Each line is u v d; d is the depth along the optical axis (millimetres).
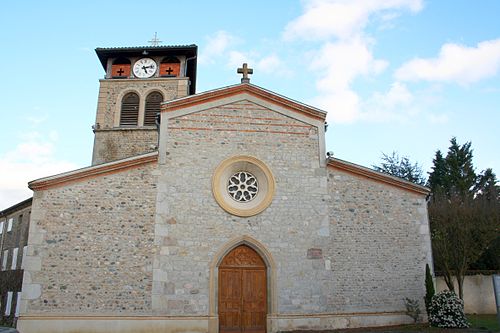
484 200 26594
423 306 16016
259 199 16281
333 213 16375
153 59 24953
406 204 16891
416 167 42625
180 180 15836
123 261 14727
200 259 15203
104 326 14078
